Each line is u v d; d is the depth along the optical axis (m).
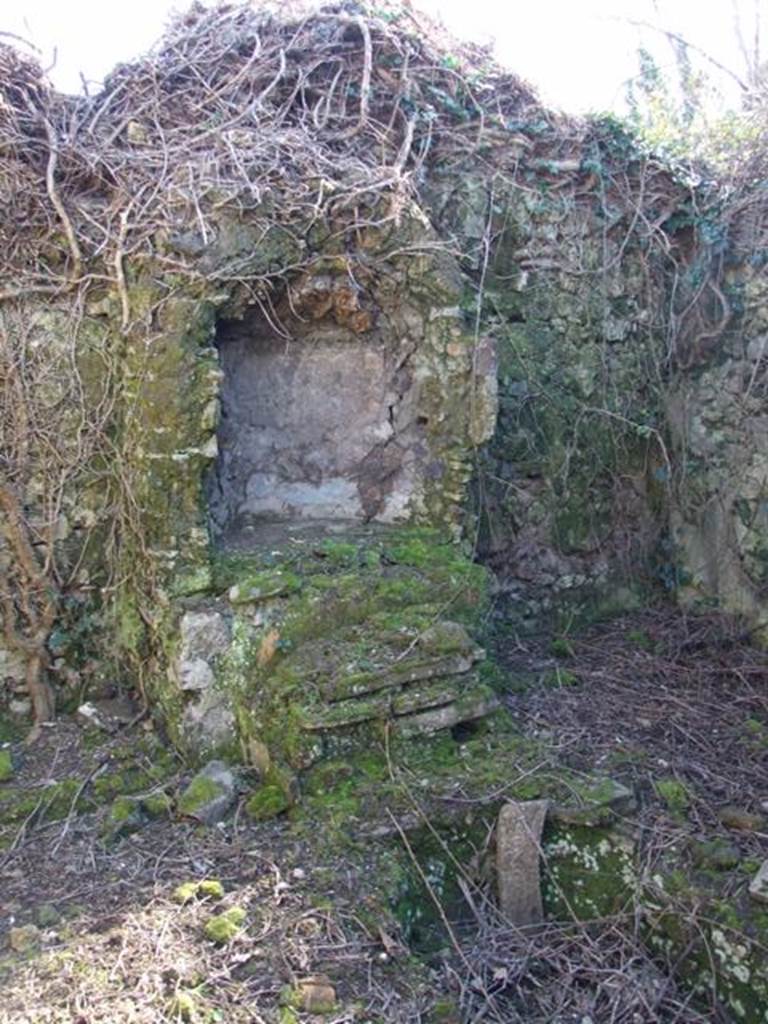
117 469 4.16
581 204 5.27
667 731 4.05
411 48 4.80
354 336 4.53
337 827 3.21
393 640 3.74
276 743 3.53
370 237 4.20
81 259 4.11
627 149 5.29
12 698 4.18
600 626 5.32
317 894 2.94
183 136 4.30
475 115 4.99
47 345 4.15
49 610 4.16
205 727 3.80
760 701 4.39
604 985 2.98
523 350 5.11
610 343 5.40
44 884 3.14
